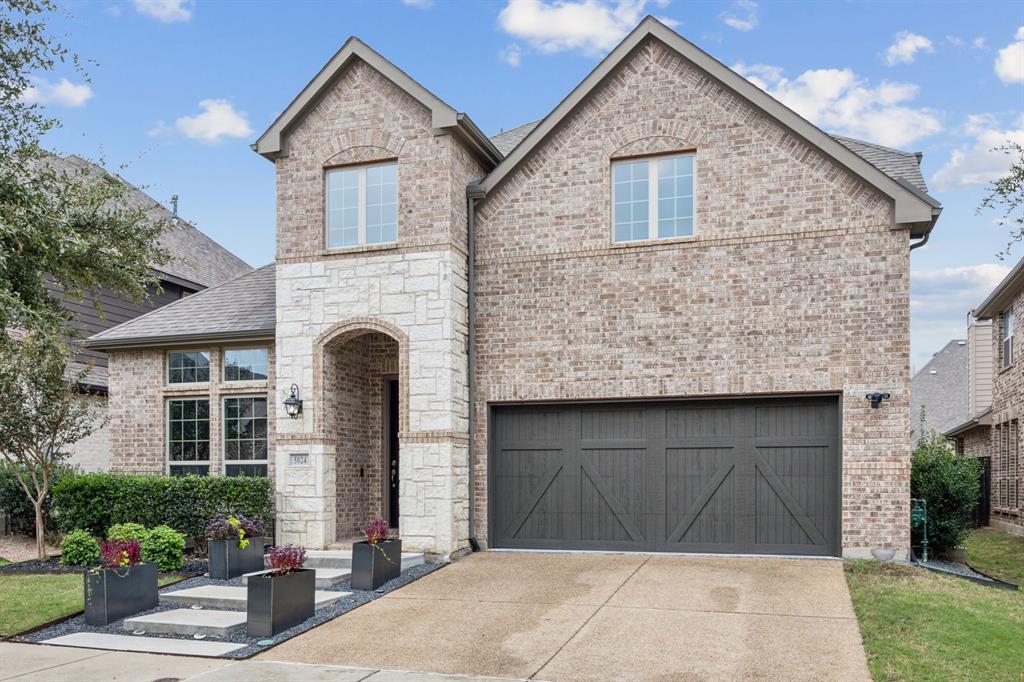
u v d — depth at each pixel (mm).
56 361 12961
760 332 12547
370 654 8148
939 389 37875
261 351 15398
